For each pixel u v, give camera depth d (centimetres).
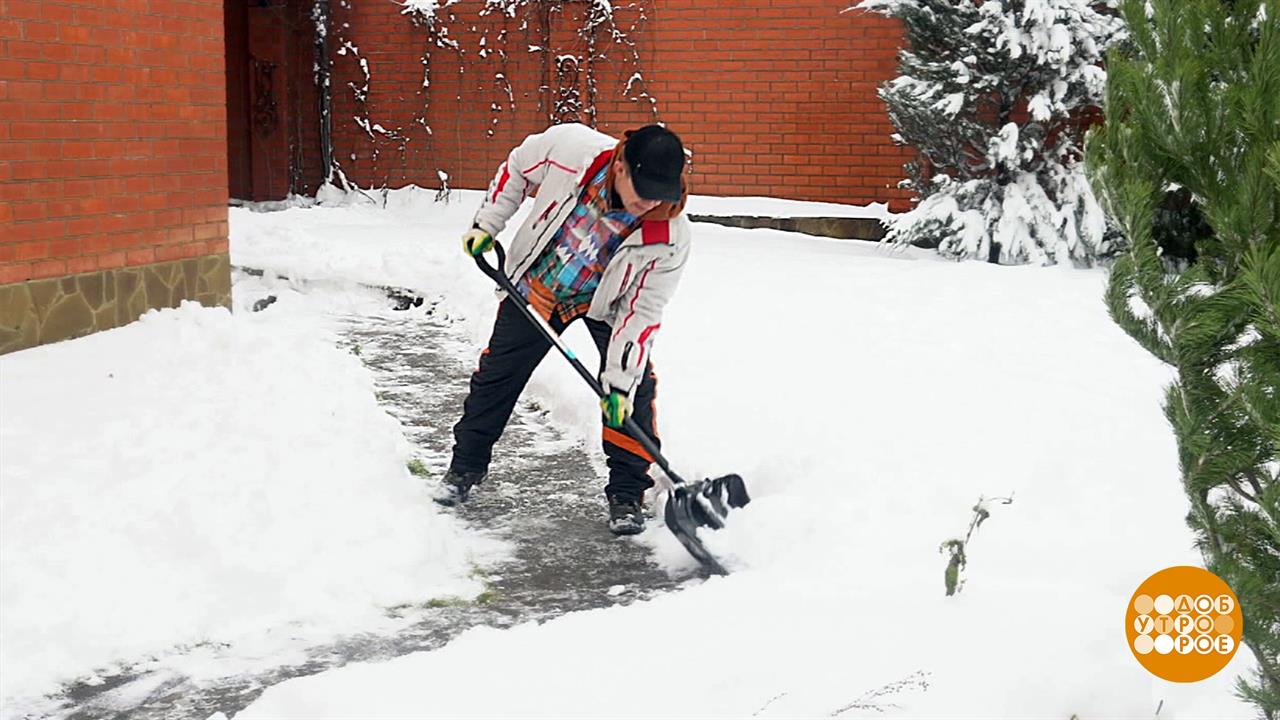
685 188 446
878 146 1410
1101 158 281
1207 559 287
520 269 482
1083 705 312
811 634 352
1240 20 266
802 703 315
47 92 670
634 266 455
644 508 532
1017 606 367
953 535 442
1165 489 489
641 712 313
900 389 668
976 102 1206
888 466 517
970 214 1173
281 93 1579
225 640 388
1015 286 1012
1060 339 806
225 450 508
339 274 1043
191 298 796
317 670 371
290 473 492
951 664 331
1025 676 321
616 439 495
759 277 1047
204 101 801
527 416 679
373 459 526
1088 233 1127
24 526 423
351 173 1589
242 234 1183
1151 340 281
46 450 498
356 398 634
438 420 663
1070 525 451
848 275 1065
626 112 1480
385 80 1565
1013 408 625
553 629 368
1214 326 261
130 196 736
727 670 333
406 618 410
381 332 900
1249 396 256
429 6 1519
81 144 696
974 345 787
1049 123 1186
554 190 465
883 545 435
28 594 389
